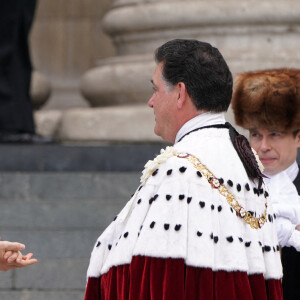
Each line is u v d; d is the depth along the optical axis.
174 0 28.81
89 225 20.78
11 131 27.16
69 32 41.00
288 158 10.73
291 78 10.66
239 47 27.72
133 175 22.66
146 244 8.60
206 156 8.95
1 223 20.75
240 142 9.27
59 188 22.56
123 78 29.02
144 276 8.55
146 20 28.97
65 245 19.64
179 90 9.20
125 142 28.09
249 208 9.05
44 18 40.81
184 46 9.23
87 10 40.75
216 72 9.17
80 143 29.23
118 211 20.89
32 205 20.86
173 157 8.95
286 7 27.45
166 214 8.64
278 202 10.48
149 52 29.47
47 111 33.81
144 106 28.38
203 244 8.55
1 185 22.55
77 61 40.78
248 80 10.79
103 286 9.08
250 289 8.70
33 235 19.69
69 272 18.56
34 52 40.81
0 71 27.14
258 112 10.59
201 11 27.83
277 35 27.80
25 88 27.42
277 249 9.34
